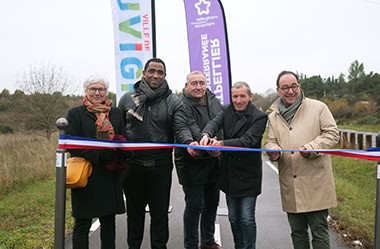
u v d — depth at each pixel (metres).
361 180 10.31
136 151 4.49
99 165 4.04
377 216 3.37
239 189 4.32
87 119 4.07
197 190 4.82
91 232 5.98
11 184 9.03
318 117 3.98
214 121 4.50
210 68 8.44
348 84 43.62
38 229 5.98
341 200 7.77
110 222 4.24
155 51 7.86
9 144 12.59
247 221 4.36
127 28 7.83
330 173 3.99
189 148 4.40
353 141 16.19
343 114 36.47
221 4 8.36
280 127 4.09
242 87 4.29
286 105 4.11
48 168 10.77
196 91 4.88
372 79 40.84
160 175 4.53
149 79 4.56
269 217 6.89
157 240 4.58
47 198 8.02
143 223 4.75
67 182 3.73
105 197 4.04
